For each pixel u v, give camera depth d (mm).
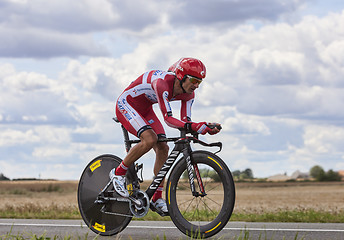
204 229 4027
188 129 4082
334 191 51812
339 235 4375
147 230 4938
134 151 4363
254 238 4230
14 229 5086
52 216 7062
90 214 4754
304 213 7480
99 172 4777
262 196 39438
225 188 3957
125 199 4484
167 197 4266
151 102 4523
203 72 4184
